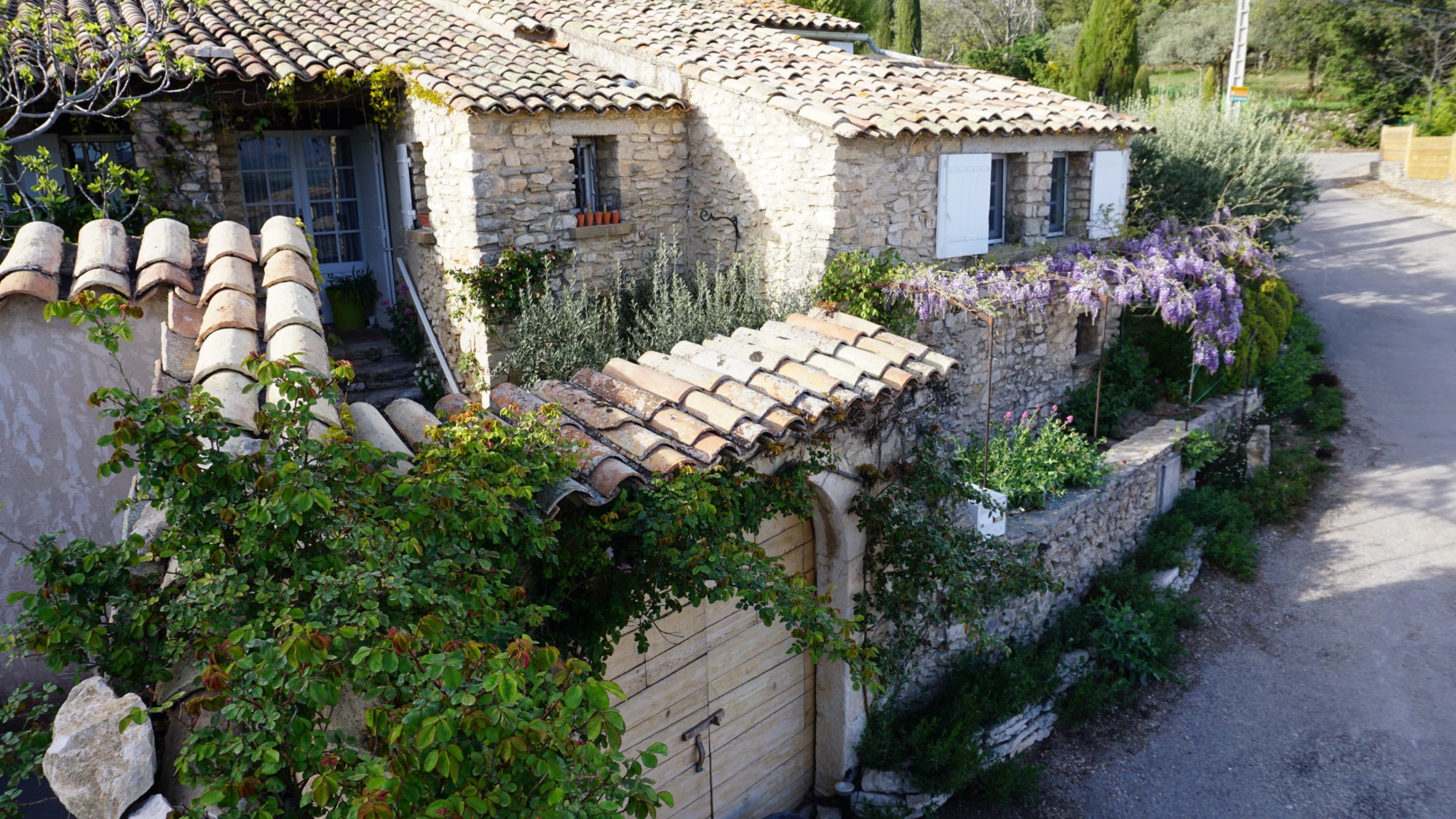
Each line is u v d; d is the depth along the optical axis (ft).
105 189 24.52
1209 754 26.99
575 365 26.48
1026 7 136.77
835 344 21.84
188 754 7.95
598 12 36.17
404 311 34.55
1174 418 40.65
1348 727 27.76
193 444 9.32
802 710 24.13
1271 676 30.19
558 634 15.29
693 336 26.94
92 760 8.55
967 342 32.71
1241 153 51.13
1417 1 108.88
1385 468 41.96
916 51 72.69
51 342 13.15
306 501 9.12
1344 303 61.87
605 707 8.27
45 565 9.65
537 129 28.32
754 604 15.06
